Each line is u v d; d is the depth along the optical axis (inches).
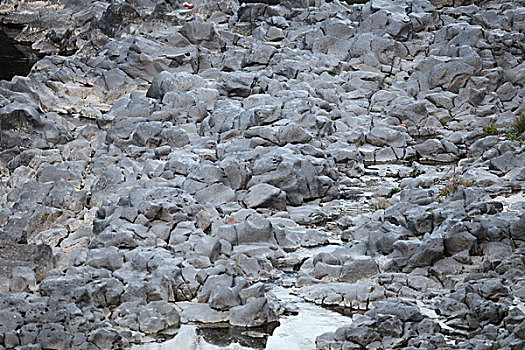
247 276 1074.7
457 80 2001.7
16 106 1718.8
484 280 995.3
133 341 880.9
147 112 1802.4
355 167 1583.4
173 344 879.1
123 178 1384.1
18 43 3070.9
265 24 2755.9
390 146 1738.4
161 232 1156.5
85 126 1779.0
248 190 1348.4
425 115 1891.0
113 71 2269.9
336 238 1225.4
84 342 855.1
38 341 856.3
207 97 1872.5
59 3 3558.1
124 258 1062.4
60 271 1023.0
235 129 1635.1
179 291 995.3
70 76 2278.5
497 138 1611.7
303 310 971.9
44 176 1417.3
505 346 811.4
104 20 2940.5
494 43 2144.4
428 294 985.5
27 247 1058.7
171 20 2923.2
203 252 1093.1
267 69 2193.7
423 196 1277.1
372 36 2226.9
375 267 1047.0
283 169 1378.0
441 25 2475.4
